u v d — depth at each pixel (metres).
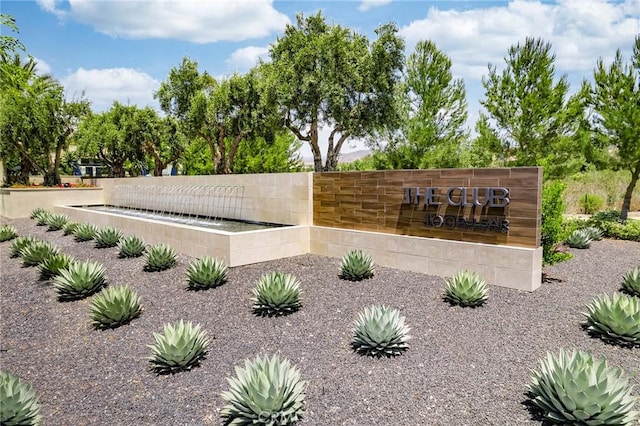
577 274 8.14
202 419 4.15
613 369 4.07
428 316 6.15
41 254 10.31
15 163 31.75
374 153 21.14
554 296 6.66
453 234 7.90
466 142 17.97
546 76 14.44
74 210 17.11
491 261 7.24
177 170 34.12
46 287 8.55
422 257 8.17
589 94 14.44
